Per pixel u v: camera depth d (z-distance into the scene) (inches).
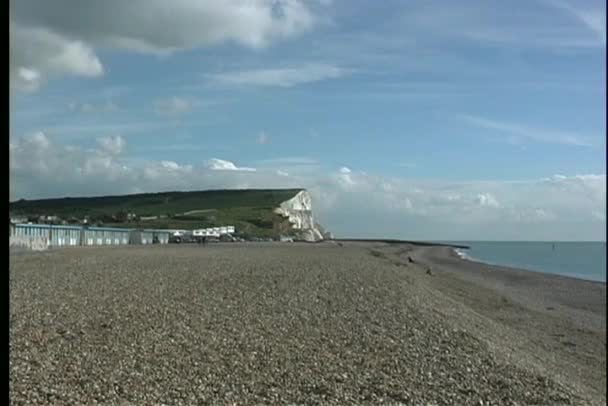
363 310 782.5
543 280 2037.4
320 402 403.9
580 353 758.5
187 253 2219.5
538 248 7022.6
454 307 969.5
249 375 452.1
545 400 461.1
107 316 658.8
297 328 634.8
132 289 927.7
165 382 422.9
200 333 583.8
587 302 1428.4
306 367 482.0
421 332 649.6
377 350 553.3
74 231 3068.4
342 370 480.4
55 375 422.3
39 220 3454.7
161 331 584.4
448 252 4411.9
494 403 436.1
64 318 640.4
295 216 7022.6
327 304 824.3
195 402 386.6
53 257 1752.0
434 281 1566.2
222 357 497.7
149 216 6117.1
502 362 550.6
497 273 2292.1
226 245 3560.5
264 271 1347.2
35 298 797.9
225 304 784.3
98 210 6412.4
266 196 7135.8
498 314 1075.3
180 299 819.4
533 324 987.9
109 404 370.6
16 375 415.2
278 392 418.3
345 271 1427.2
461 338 637.3
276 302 823.1
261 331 608.4
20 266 1378.0
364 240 7081.7
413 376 479.5
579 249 6663.4
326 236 7834.6
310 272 1355.8
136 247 2930.6
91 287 945.5
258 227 6171.3
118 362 465.4
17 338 532.7
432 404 419.2
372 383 452.8
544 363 633.0
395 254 3198.8
